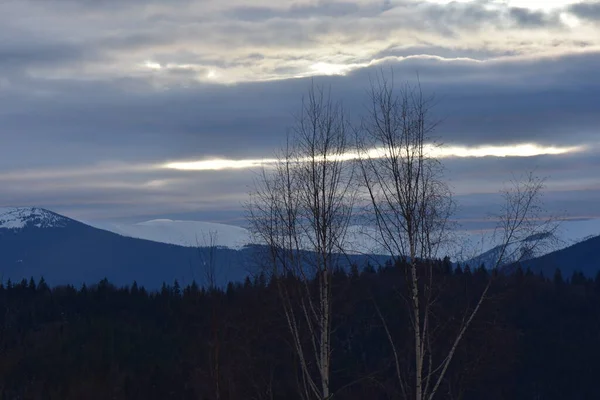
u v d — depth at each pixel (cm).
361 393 5447
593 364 6731
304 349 4769
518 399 6406
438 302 4200
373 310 5581
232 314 5609
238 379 5738
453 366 5178
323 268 4197
